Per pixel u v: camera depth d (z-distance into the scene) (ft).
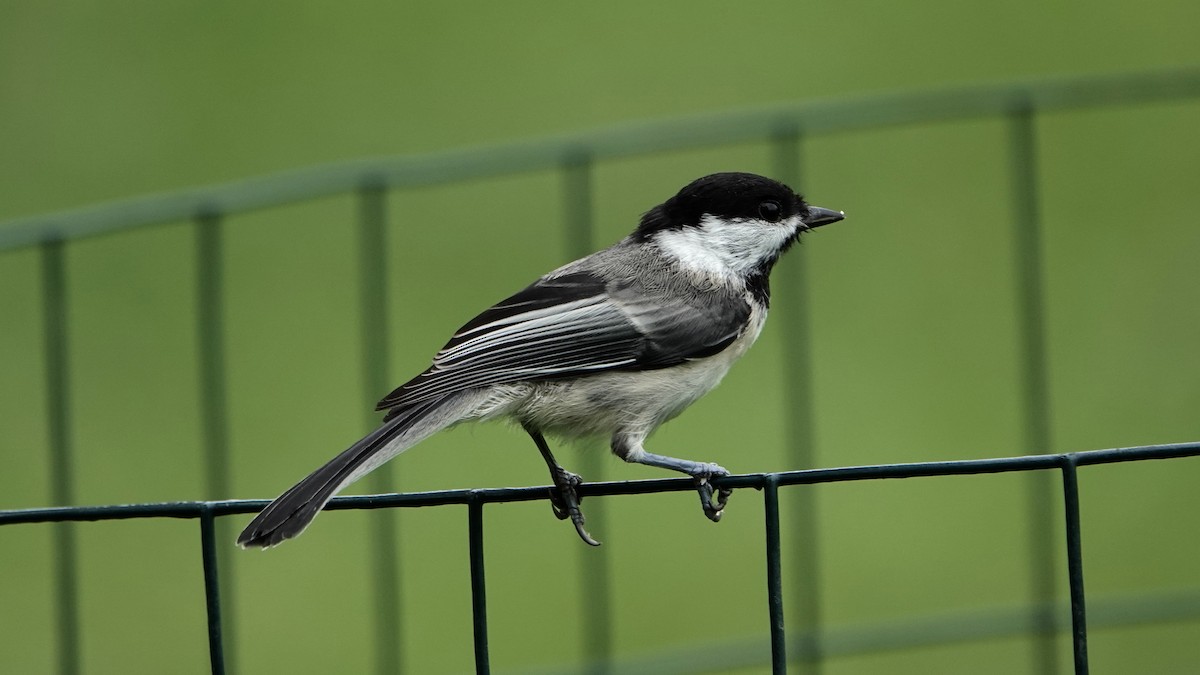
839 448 39.45
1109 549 37.78
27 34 51.85
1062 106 33.22
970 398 40.55
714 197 27.50
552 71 49.62
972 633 31.76
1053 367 41.27
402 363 40.83
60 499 30.12
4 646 36.76
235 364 41.34
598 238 43.11
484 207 45.93
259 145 46.96
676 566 37.86
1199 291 42.98
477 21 52.65
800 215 28.25
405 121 47.29
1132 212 45.68
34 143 47.42
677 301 26.09
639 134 31.76
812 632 31.37
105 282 44.11
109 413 40.45
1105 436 39.19
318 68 50.34
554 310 25.23
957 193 45.93
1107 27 51.34
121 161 46.65
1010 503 38.81
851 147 47.78
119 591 37.42
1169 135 48.62
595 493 19.67
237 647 35.70
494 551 37.99
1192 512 38.70
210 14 52.95
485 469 38.32
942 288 43.37
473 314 42.50
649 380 25.48
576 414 25.11
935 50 50.57
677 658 31.30
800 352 33.27
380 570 31.40
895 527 38.91
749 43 51.16
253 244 44.73
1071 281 43.55
